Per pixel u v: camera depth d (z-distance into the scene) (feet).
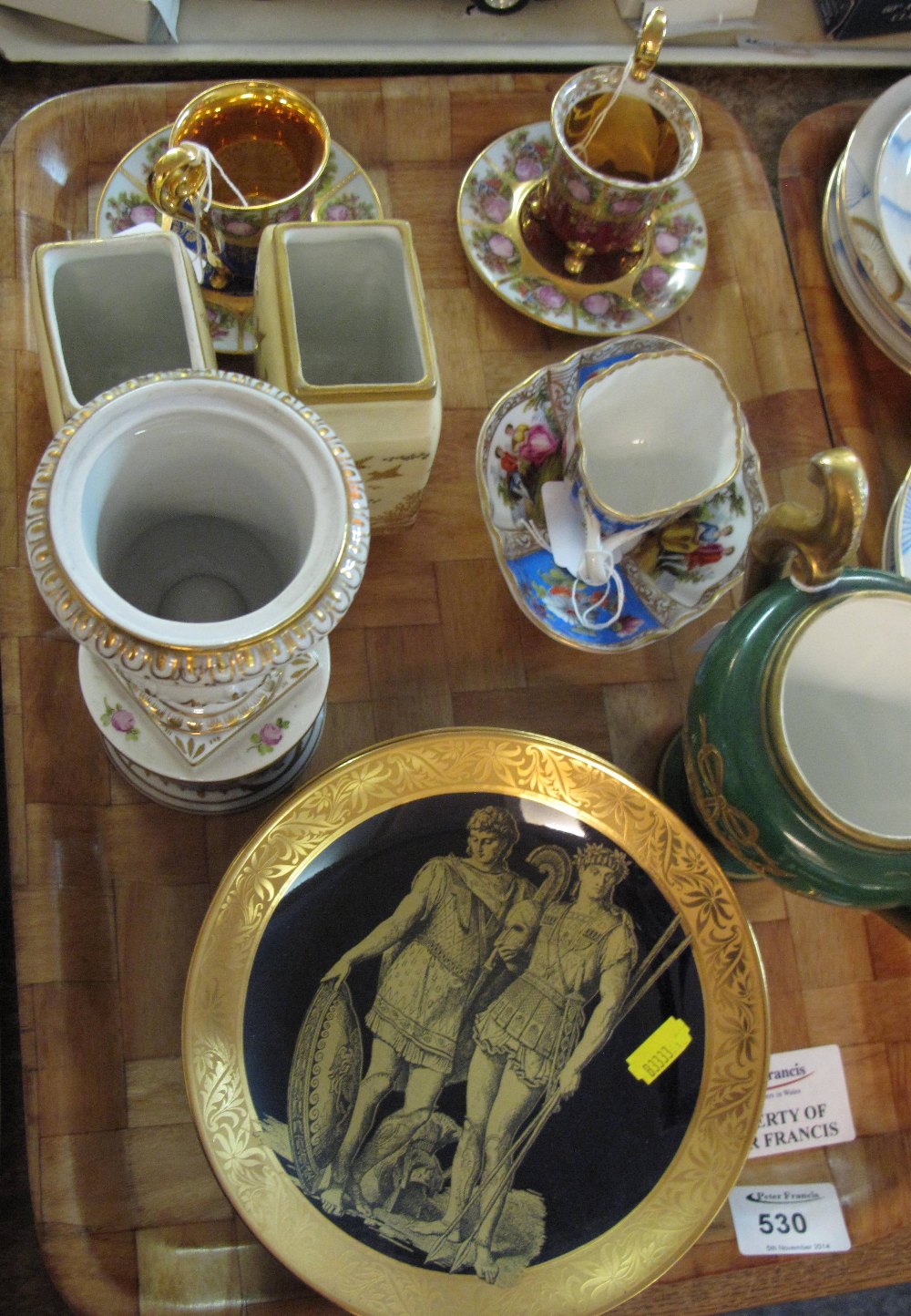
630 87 2.34
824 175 2.77
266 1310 1.82
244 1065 1.73
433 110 2.62
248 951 1.77
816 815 1.60
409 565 2.31
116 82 3.17
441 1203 1.72
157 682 1.29
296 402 1.42
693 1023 1.85
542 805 1.91
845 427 2.54
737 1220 2.00
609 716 2.28
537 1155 1.77
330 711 2.20
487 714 2.24
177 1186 1.89
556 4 3.27
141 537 1.64
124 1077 1.94
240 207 2.06
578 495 2.16
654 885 1.89
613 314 2.49
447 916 1.84
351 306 1.92
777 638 1.69
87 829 2.03
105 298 1.73
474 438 2.42
